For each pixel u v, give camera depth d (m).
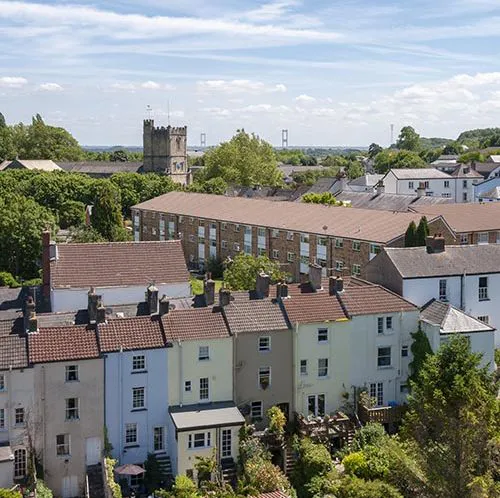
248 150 196.38
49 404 54.88
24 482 53.53
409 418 47.25
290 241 106.50
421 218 88.06
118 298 77.75
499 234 102.38
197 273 119.62
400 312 63.72
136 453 56.91
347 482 49.41
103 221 135.75
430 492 44.56
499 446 44.31
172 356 57.44
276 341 60.44
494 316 72.44
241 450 55.31
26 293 76.75
